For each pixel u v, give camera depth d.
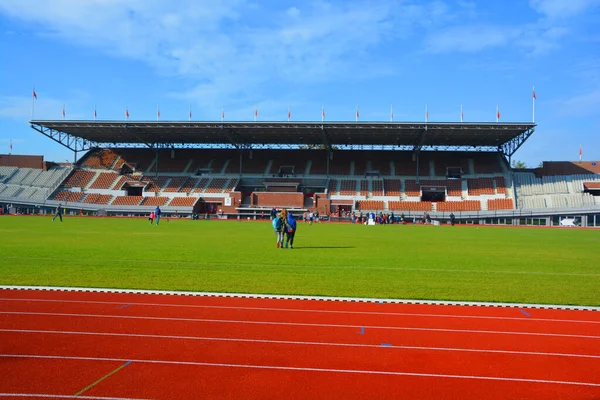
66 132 75.69
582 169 74.88
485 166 77.88
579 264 16.94
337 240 29.11
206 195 75.75
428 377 5.81
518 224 65.69
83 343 6.92
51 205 73.81
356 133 70.44
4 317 8.38
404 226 57.50
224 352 6.61
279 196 75.00
